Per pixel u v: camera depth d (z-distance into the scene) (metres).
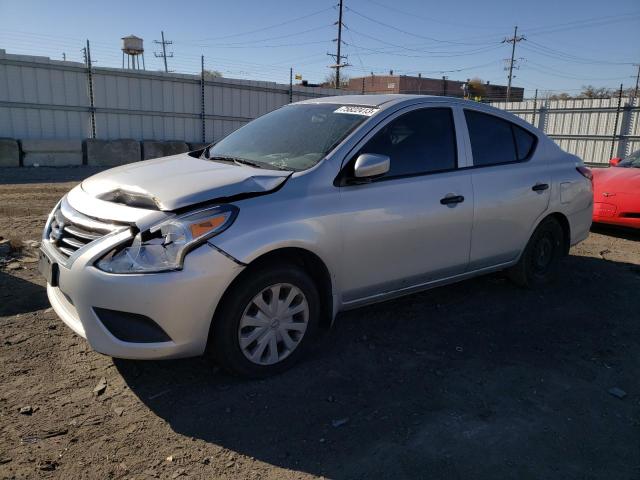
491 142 4.50
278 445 2.68
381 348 3.75
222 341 3.04
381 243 3.62
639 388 3.40
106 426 2.76
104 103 17.22
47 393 3.02
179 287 2.79
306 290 3.32
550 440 2.82
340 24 46.22
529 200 4.64
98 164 15.56
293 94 21.69
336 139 3.63
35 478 2.37
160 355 2.87
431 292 4.88
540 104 22.62
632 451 2.76
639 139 20.34
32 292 4.41
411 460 2.61
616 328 4.31
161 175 3.35
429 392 3.22
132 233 2.84
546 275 5.16
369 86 61.00
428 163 3.98
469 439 2.79
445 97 4.29
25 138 15.63
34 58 15.63
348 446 2.70
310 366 3.45
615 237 7.59
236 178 3.21
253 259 2.98
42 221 7.07
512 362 3.65
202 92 19.22
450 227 4.03
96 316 2.85
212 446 2.65
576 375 3.53
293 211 3.19
